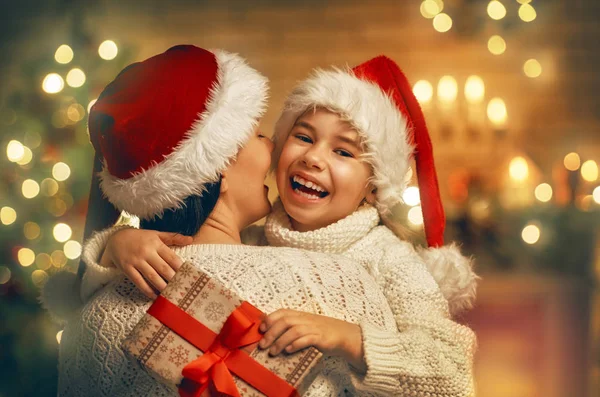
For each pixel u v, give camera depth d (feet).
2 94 11.83
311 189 5.42
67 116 10.05
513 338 11.93
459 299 5.73
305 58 14.85
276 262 4.38
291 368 3.93
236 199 4.83
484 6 14.66
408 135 5.86
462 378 4.49
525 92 14.71
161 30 15.02
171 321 4.03
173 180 4.56
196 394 3.89
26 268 9.73
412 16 14.82
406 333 4.49
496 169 13.79
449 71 14.71
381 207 5.54
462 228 12.35
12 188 9.98
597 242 12.07
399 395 4.29
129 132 4.56
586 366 11.86
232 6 14.99
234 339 3.94
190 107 4.63
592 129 14.62
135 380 4.21
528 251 12.05
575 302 11.91
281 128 5.68
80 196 10.02
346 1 14.88
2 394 9.41
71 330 4.55
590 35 14.82
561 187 12.80
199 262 4.37
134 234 4.47
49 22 14.89
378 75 5.88
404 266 5.07
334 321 4.12
